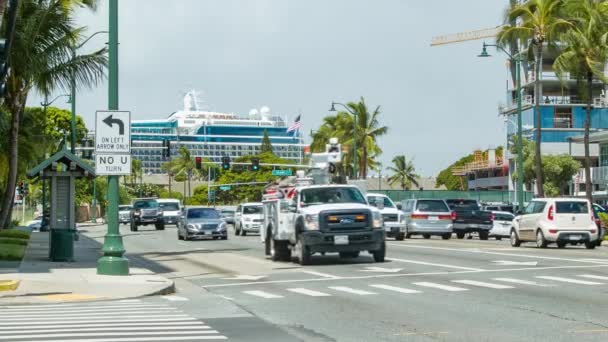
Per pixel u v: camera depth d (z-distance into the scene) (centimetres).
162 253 3659
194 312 1569
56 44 3819
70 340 1210
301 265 2731
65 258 2939
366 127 10538
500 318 1404
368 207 2744
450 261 2761
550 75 10688
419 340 1189
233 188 16000
